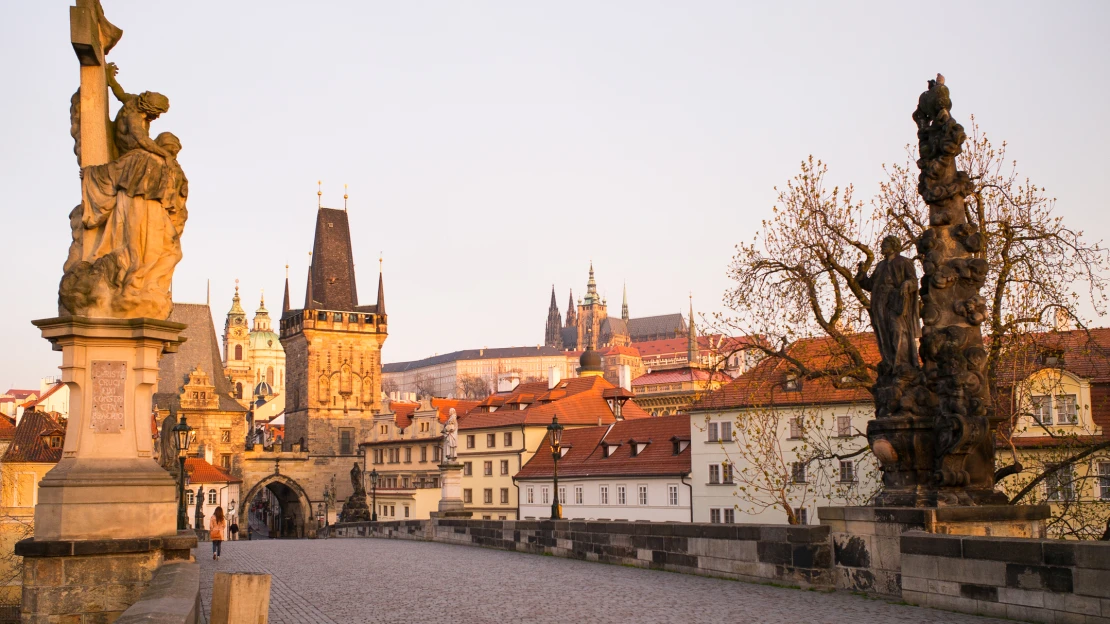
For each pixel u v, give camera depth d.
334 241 176.62
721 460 83.44
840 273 33.66
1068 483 28.89
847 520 18.31
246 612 10.16
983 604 14.84
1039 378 32.53
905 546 16.39
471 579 25.16
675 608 17.66
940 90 18.28
